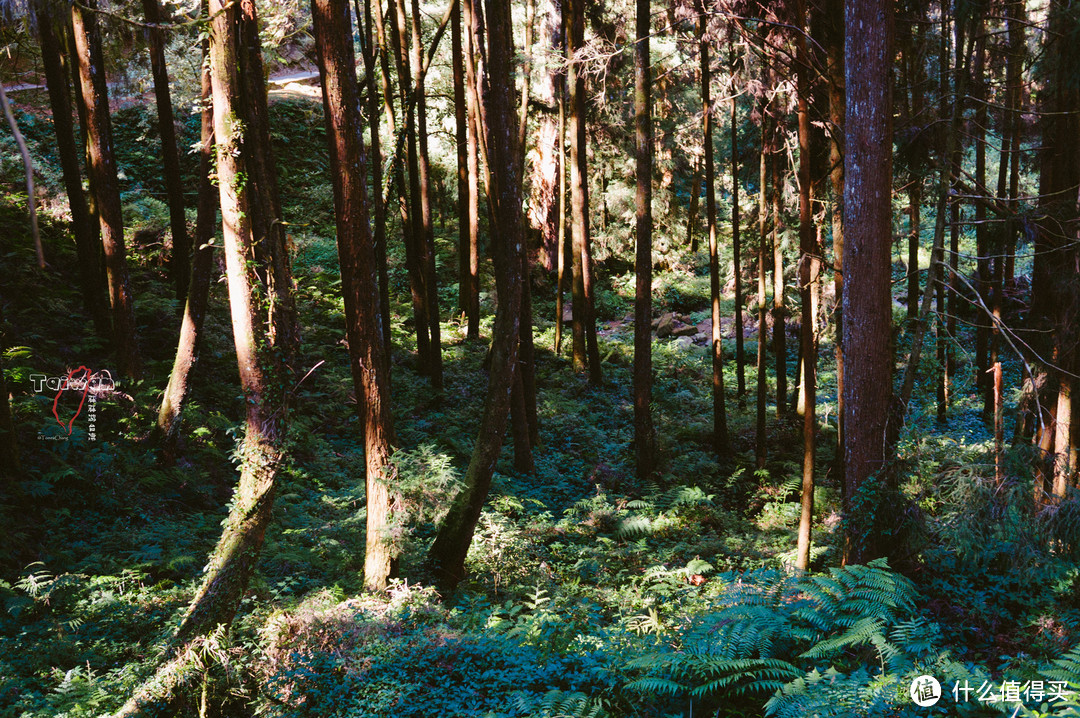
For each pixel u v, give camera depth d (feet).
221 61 21.49
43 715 17.72
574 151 55.88
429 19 71.00
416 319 52.44
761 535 36.27
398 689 18.01
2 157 54.70
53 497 30.01
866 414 24.18
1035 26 26.58
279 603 23.90
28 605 23.17
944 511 25.22
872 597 16.94
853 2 23.03
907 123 27.40
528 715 16.01
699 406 55.26
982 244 37.86
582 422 50.31
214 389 42.63
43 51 40.14
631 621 22.97
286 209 75.61
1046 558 22.47
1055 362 28.94
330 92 23.13
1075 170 29.63
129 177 68.49
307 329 54.95
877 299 23.80
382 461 25.46
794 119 46.14
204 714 18.67
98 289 42.86
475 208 59.88
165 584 25.95
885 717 13.69
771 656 16.83
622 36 64.34
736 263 54.65
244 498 21.77
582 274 57.67
